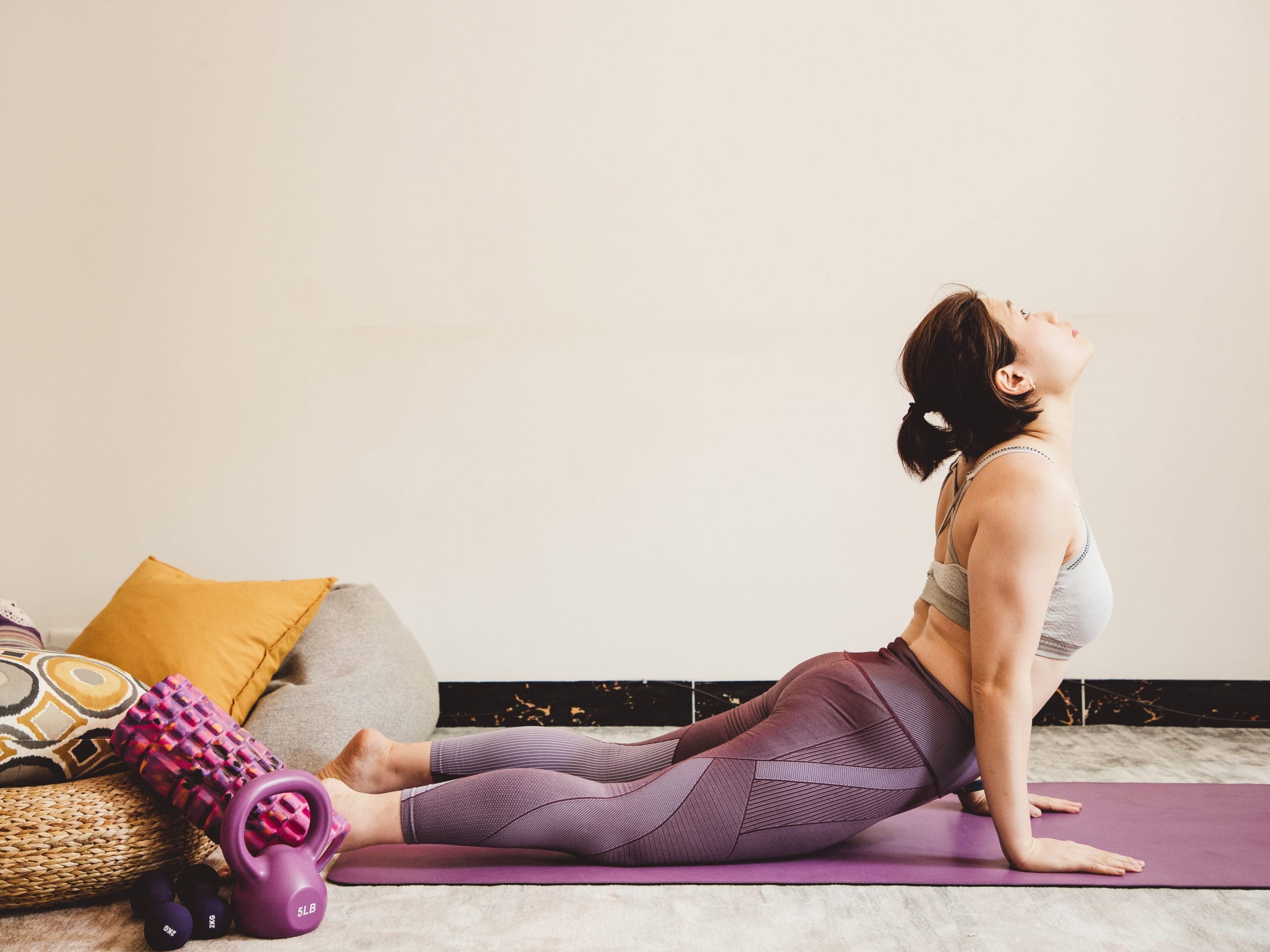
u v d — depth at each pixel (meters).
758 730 1.77
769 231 3.25
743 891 1.64
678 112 3.26
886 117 3.23
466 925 1.52
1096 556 1.69
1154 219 3.18
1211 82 3.17
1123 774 2.50
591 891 1.65
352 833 1.69
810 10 3.25
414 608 3.30
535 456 3.28
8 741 1.62
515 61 3.29
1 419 3.30
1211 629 3.17
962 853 1.82
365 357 3.30
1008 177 3.21
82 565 3.30
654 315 3.26
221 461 3.30
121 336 3.31
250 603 2.61
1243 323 3.17
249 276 3.31
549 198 3.28
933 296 3.22
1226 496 3.17
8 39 3.31
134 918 1.57
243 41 3.30
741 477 3.25
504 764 1.92
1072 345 1.73
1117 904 1.57
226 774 1.59
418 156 3.30
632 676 3.27
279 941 1.47
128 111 3.32
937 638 1.76
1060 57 3.20
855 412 3.23
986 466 1.69
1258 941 1.44
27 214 3.32
